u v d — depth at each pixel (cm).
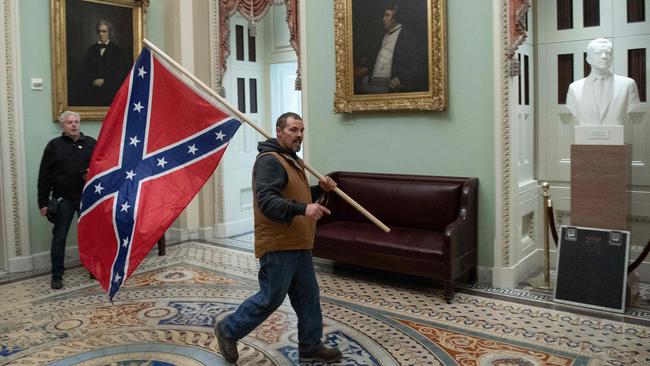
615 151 438
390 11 531
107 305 452
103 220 329
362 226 530
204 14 689
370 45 546
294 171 315
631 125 500
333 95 580
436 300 456
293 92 769
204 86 324
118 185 333
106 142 342
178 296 472
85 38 607
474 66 499
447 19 509
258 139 754
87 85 612
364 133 566
